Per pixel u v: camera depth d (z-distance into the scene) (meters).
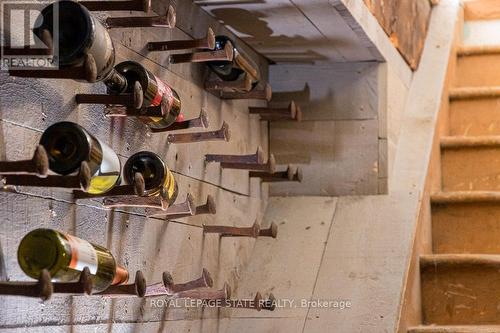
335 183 2.54
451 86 3.31
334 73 2.56
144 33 1.75
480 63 3.53
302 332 2.13
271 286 2.27
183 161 1.95
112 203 1.57
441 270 2.46
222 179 2.19
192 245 2.00
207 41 1.75
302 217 2.46
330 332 2.12
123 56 1.67
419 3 3.14
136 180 1.43
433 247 2.72
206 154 2.08
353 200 2.49
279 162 2.57
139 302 1.74
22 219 1.30
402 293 2.18
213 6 2.02
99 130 1.55
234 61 1.98
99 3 1.49
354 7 2.09
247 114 2.38
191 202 1.75
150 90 1.58
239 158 2.08
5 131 1.26
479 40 3.90
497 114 3.21
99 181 1.38
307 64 2.57
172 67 1.90
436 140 2.86
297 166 2.56
